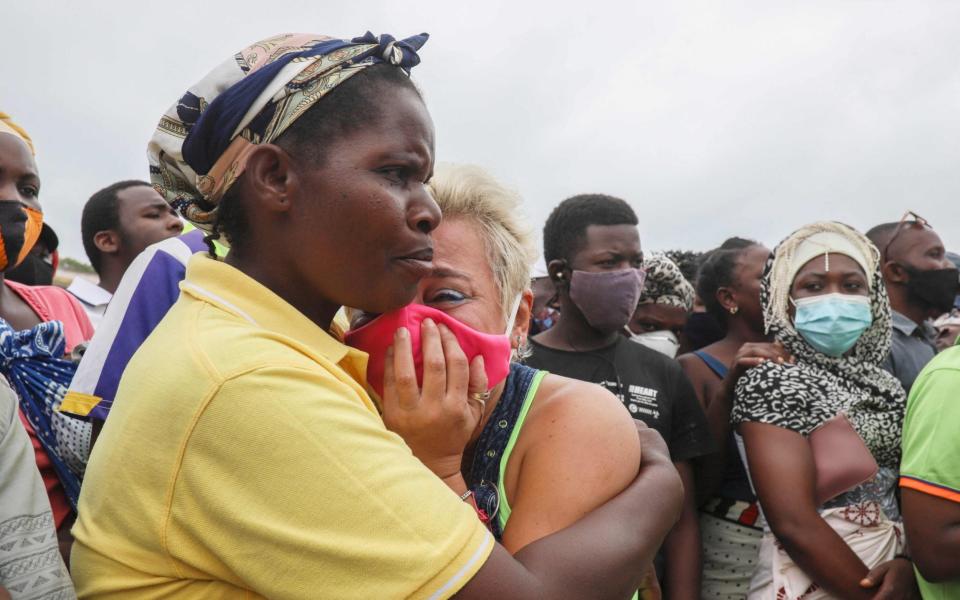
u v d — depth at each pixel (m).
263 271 1.12
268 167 1.07
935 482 2.17
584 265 3.18
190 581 1.03
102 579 1.07
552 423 1.33
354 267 1.06
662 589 2.82
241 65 1.11
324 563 0.92
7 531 1.25
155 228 3.64
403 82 1.11
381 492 0.94
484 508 1.31
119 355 1.84
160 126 1.14
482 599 0.95
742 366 2.88
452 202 1.42
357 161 1.04
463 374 1.20
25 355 1.93
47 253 3.92
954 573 2.15
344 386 1.04
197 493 0.96
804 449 2.52
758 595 2.62
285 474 0.94
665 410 2.96
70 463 1.93
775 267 3.00
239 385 0.96
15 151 1.92
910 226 4.45
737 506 2.91
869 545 2.46
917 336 4.43
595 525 1.17
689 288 4.26
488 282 1.43
